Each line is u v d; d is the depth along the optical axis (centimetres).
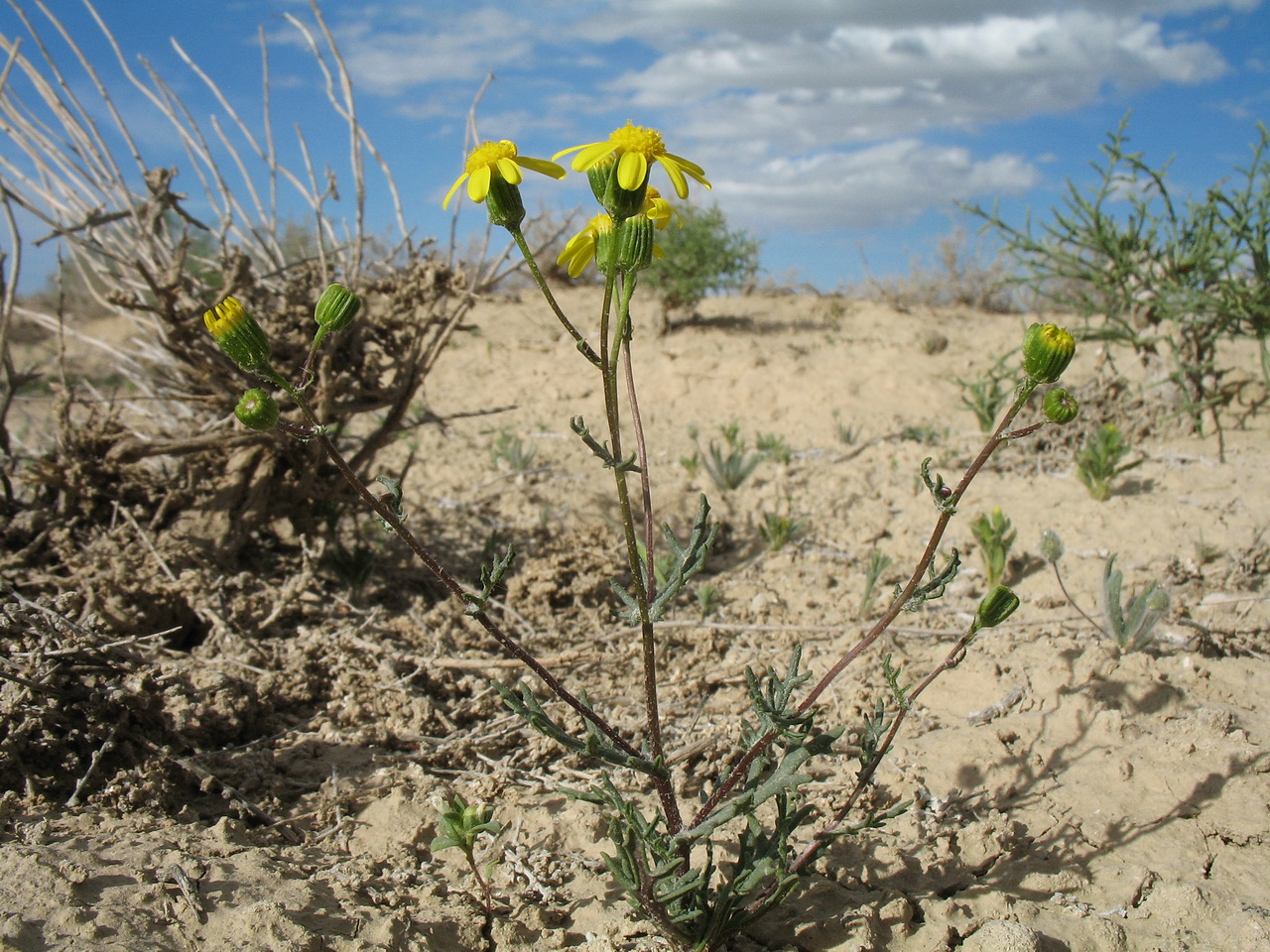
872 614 33
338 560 33
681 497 46
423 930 18
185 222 32
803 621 33
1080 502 42
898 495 45
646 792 23
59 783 21
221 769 23
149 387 38
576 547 38
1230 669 27
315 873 20
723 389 69
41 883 17
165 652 26
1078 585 34
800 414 63
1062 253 52
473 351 85
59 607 26
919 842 21
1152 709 25
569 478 50
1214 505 40
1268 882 20
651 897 16
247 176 36
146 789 21
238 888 18
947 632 31
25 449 41
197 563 30
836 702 27
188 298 34
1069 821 22
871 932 18
